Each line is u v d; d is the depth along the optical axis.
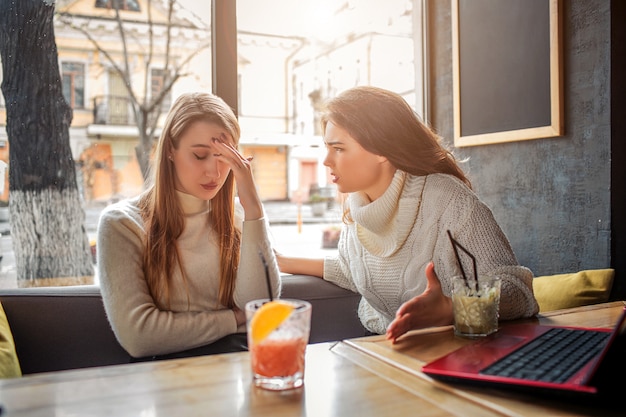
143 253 1.38
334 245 4.48
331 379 0.78
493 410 0.66
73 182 2.60
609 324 1.08
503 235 1.34
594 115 1.85
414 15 2.72
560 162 1.98
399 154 1.41
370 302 1.58
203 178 1.38
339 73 3.72
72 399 0.71
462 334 1.00
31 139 2.47
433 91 2.62
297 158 6.35
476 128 2.34
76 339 1.51
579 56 1.90
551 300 1.79
